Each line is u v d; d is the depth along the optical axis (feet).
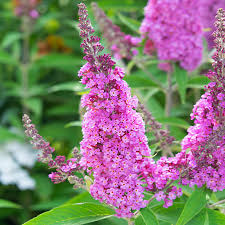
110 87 1.97
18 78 4.52
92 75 1.98
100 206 2.09
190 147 2.08
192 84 2.60
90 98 1.99
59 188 3.39
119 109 1.98
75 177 2.05
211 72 2.03
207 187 2.05
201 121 2.05
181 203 2.13
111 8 3.27
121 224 2.57
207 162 2.03
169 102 2.80
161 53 2.65
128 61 3.26
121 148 1.99
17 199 3.44
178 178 2.04
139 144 1.99
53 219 2.06
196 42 2.62
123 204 2.01
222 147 2.03
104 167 2.01
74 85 3.59
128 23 2.81
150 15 2.64
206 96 2.05
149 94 2.90
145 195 2.15
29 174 3.59
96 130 1.99
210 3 2.78
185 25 2.61
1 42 4.88
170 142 2.16
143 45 2.69
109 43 2.56
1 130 3.62
